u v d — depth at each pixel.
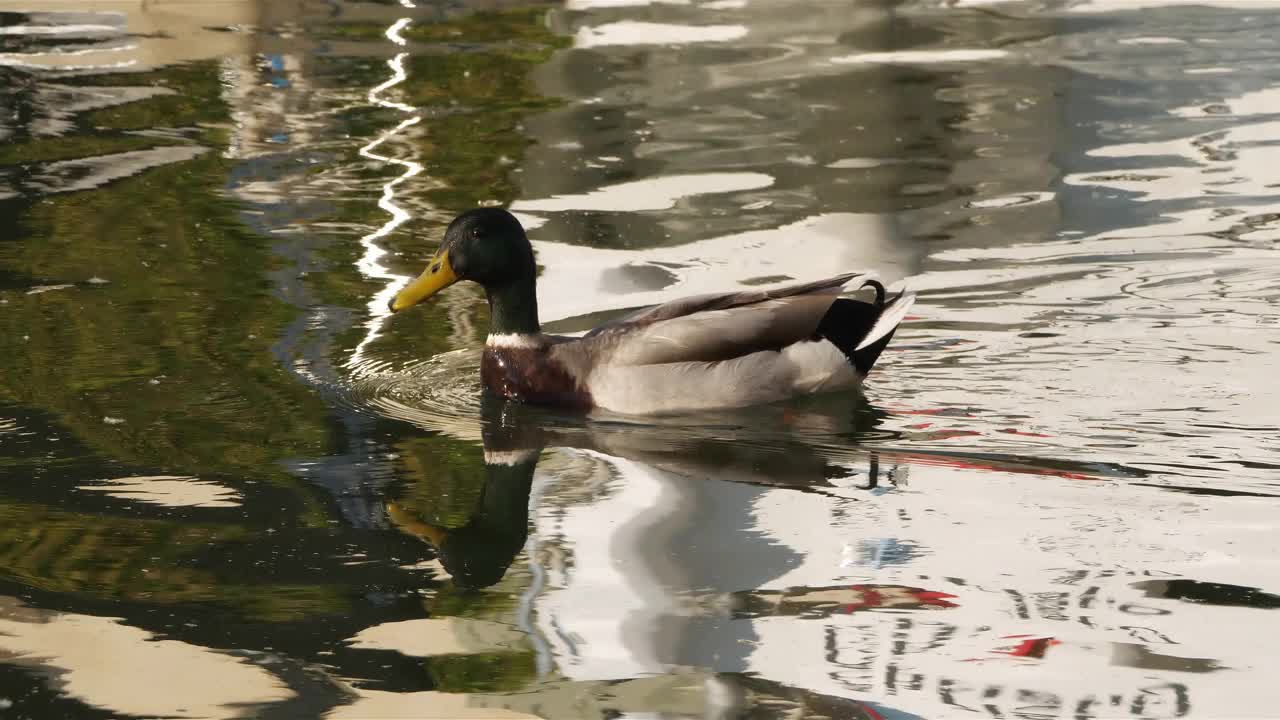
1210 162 17.14
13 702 7.34
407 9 25.81
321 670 7.65
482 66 22.05
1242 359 12.23
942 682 7.43
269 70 22.02
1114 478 10.12
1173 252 14.57
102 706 7.29
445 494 10.02
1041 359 12.37
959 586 8.50
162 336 12.91
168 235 15.52
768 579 8.64
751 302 12.02
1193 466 10.30
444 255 12.10
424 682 7.52
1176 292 13.65
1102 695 7.29
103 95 20.78
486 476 10.35
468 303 13.96
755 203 16.20
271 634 8.02
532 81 21.20
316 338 12.99
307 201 16.53
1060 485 10.02
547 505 9.85
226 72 21.89
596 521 9.57
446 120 19.48
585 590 8.55
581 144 18.38
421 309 13.79
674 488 10.14
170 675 7.59
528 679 7.54
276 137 18.92
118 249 15.10
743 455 10.76
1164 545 9.02
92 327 13.12
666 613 8.21
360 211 16.17
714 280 14.09
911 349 12.67
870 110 19.52
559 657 7.77
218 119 19.64
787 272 14.30
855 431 11.19
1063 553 8.94
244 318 13.38
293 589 8.56
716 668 7.61
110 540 9.22
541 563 8.92
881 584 8.55
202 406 11.50
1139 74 20.95
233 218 16.00
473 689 7.44
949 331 13.00
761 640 7.90
